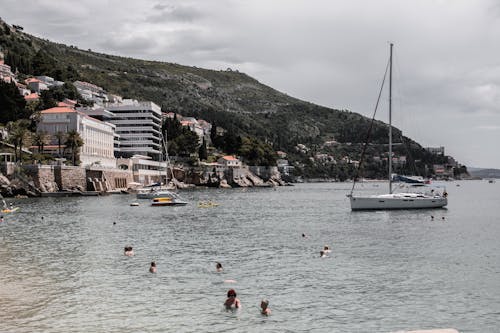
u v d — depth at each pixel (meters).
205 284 37.59
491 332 28.23
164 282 38.09
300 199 166.62
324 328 28.39
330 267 44.00
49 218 88.44
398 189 154.12
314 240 61.22
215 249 53.62
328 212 107.50
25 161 169.38
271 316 30.28
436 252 52.22
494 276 40.78
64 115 199.62
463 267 44.28
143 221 85.12
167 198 131.75
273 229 73.75
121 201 140.88
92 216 93.50
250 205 133.25
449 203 150.00
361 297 34.38
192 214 101.56
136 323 28.81
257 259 47.69
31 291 35.19
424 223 83.12
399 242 59.59
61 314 30.22
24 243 57.31
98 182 179.50
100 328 27.92
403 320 29.89
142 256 48.97
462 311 31.64
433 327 28.80
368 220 88.31
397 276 40.59
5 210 99.50
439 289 36.66
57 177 163.12
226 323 28.97
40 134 179.50
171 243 58.06
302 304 32.72
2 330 27.45
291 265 44.81
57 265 44.16
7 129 183.62
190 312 30.86
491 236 65.62
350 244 57.91
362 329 28.33
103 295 34.34
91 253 50.50
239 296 34.47
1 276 39.66
